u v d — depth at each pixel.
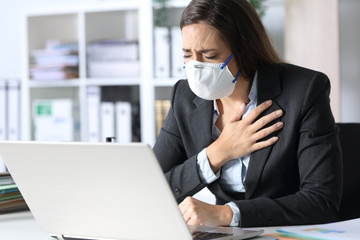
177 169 1.89
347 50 4.29
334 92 3.89
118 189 1.34
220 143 1.85
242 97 1.94
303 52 3.96
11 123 4.70
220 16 1.78
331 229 1.57
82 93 4.58
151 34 4.32
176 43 4.32
